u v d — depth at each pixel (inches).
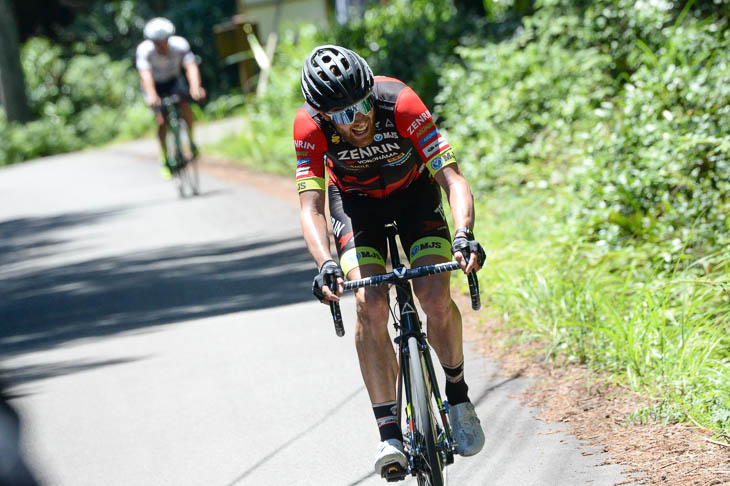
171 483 394.9
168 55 1177.4
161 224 1063.0
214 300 702.5
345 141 351.6
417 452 327.3
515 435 390.6
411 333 334.3
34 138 2511.1
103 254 948.6
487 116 939.3
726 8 832.3
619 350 448.1
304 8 2214.6
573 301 513.0
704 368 408.5
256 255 838.5
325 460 398.9
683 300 470.6
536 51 979.3
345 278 350.3
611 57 901.2
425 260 345.4
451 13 1414.9
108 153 2132.1
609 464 349.4
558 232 615.5
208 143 1716.3
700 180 603.2
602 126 697.6
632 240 591.2
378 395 340.8
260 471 395.9
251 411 466.0
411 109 346.3
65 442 451.8
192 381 522.3
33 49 2810.0
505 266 615.5
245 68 1831.9
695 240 561.0
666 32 834.8
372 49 1381.6
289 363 533.0
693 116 631.2
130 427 463.2
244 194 1187.3
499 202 813.9
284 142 1393.9
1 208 1451.8
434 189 375.9
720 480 322.0
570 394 426.3
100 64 2790.4
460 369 356.5
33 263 966.4
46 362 597.3
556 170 802.8
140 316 685.9
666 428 374.3
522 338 501.7
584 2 970.7
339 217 367.9
